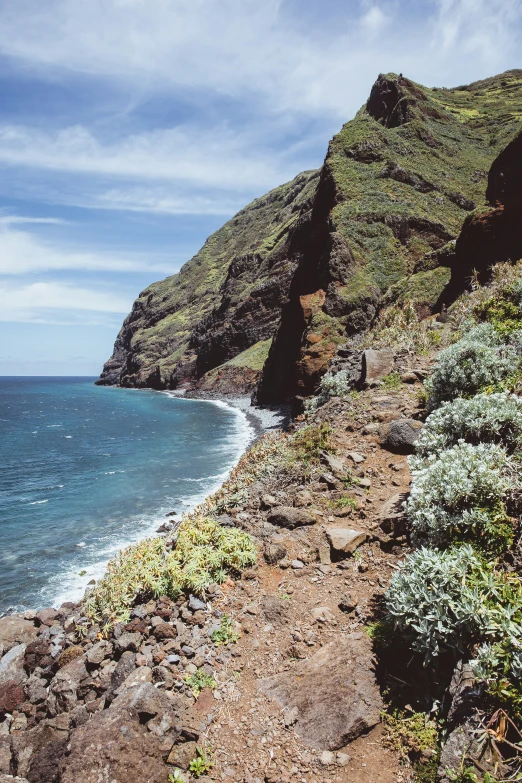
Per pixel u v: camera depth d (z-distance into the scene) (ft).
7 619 27.73
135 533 48.26
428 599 14.62
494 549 16.66
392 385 42.24
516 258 71.82
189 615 19.44
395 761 12.66
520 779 10.53
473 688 12.50
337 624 17.97
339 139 186.19
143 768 12.78
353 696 14.38
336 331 117.80
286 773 12.76
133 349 480.23
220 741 13.94
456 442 24.41
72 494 66.95
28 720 18.33
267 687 15.49
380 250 142.31
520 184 78.48
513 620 13.12
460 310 55.06
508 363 31.07
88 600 26.86
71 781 12.31
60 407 259.39
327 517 25.25
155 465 83.20
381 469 29.35
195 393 276.00
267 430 110.83
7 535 50.14
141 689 14.71
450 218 160.45
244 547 23.31
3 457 101.35
